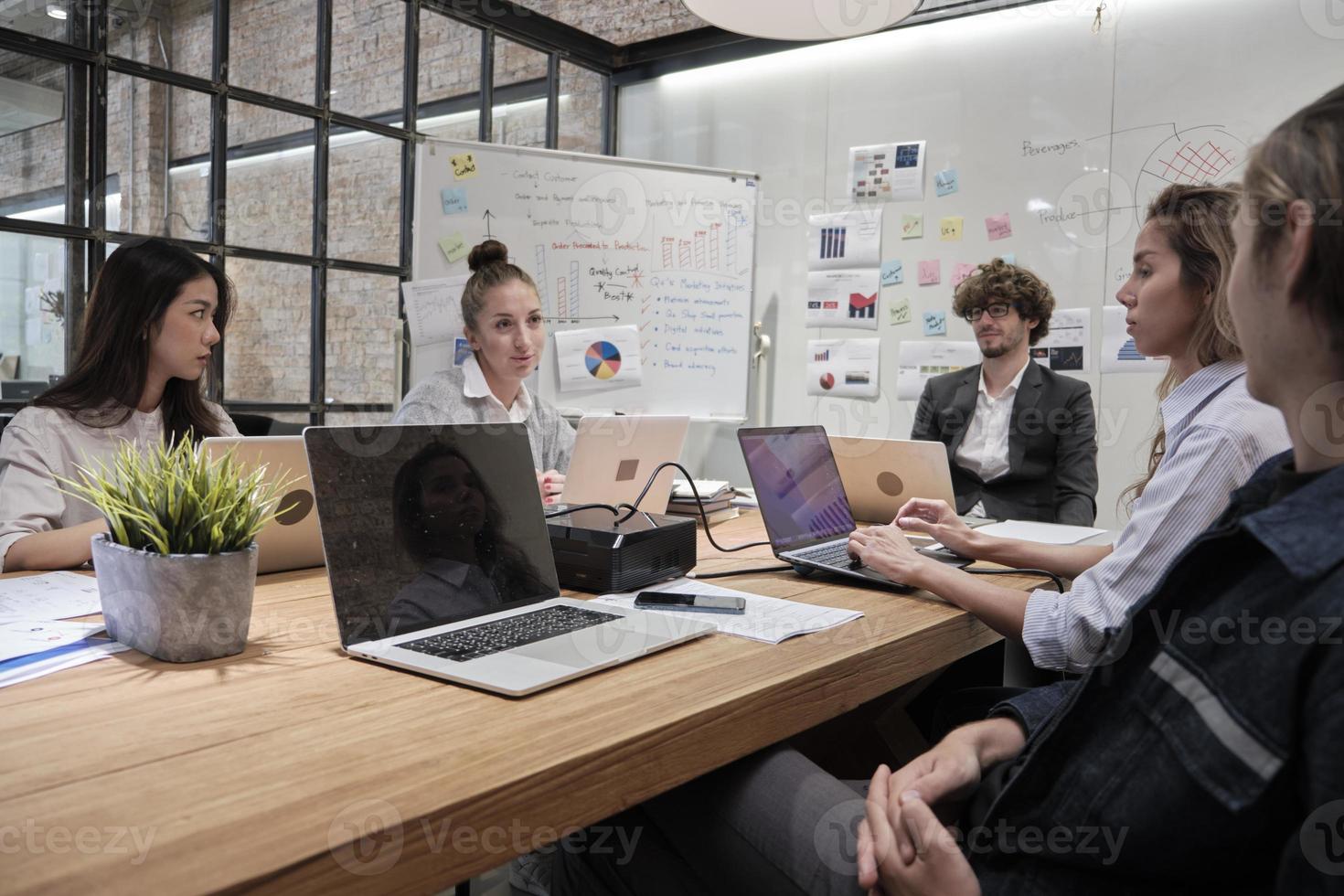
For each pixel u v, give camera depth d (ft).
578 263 12.35
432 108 12.09
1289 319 1.94
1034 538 6.34
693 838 3.24
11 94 8.54
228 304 6.34
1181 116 10.54
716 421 13.64
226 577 3.36
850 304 12.98
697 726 2.90
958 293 9.86
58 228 8.92
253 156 10.30
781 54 13.35
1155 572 3.68
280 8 10.41
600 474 5.92
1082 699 2.40
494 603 4.00
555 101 13.75
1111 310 11.05
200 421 6.17
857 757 5.41
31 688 3.04
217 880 1.82
